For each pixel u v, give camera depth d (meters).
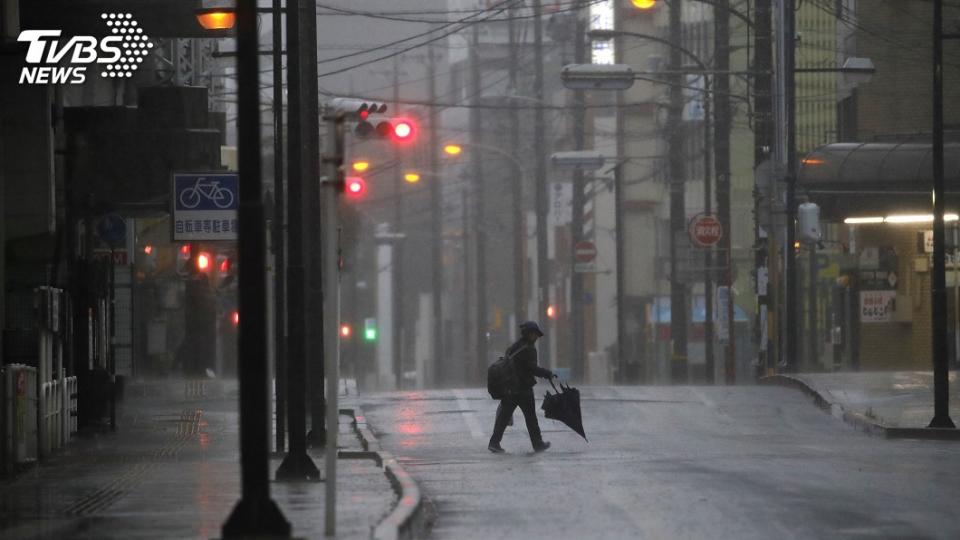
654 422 88.19
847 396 95.31
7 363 73.56
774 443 75.56
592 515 45.22
